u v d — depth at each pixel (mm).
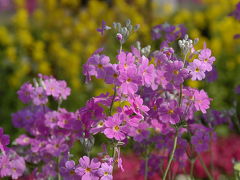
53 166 699
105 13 2154
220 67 1734
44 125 704
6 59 1729
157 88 656
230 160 1098
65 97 721
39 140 703
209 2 2289
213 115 738
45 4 2277
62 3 2293
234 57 1761
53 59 1788
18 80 1639
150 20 2178
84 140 605
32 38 2023
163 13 2262
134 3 2244
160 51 637
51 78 728
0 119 1483
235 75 1707
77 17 2285
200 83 1546
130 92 573
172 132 686
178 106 629
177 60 618
